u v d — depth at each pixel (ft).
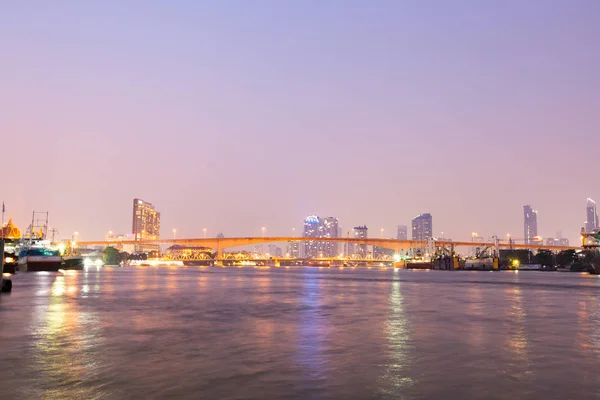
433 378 51.80
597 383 49.93
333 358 61.67
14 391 46.78
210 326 90.84
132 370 55.11
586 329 87.71
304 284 274.57
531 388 48.06
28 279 303.27
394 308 127.95
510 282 328.08
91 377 52.01
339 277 433.89
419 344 71.61
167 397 45.03
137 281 296.71
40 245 536.42
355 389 47.65
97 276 390.83
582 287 255.09
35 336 77.87
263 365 57.77
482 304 141.69
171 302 142.92
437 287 248.32
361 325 92.79
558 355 63.62
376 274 572.10
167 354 64.03
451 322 97.55
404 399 44.62
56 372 54.03
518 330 86.17
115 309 120.67
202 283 278.67
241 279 357.82
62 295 165.48
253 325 92.53
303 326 91.25
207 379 51.31
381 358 61.62
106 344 71.10
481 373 53.93
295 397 45.14
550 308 129.39
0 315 105.60
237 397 45.11
